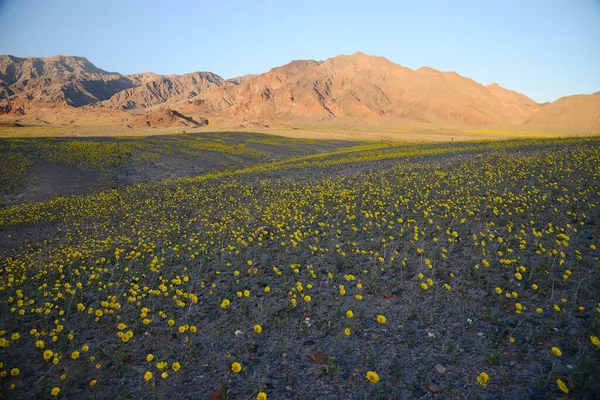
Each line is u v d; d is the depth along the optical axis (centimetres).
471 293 632
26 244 1555
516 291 620
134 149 5056
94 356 542
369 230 1063
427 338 521
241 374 482
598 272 641
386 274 749
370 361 482
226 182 2806
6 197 2838
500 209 1098
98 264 1095
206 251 1070
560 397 383
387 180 1977
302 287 686
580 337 477
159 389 468
